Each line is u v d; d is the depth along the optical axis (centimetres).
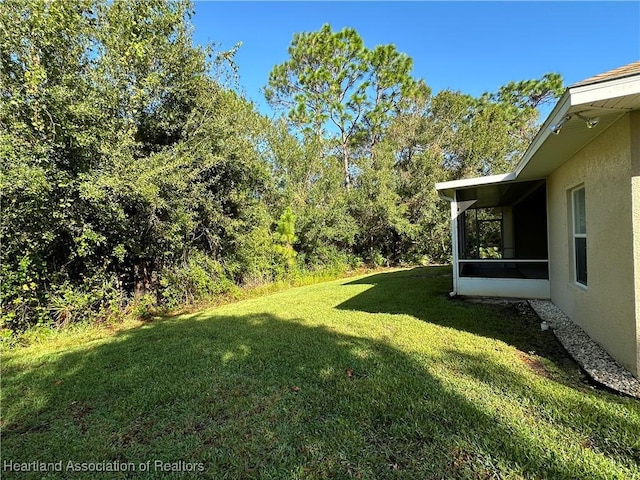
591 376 302
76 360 425
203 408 276
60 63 589
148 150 783
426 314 566
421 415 246
